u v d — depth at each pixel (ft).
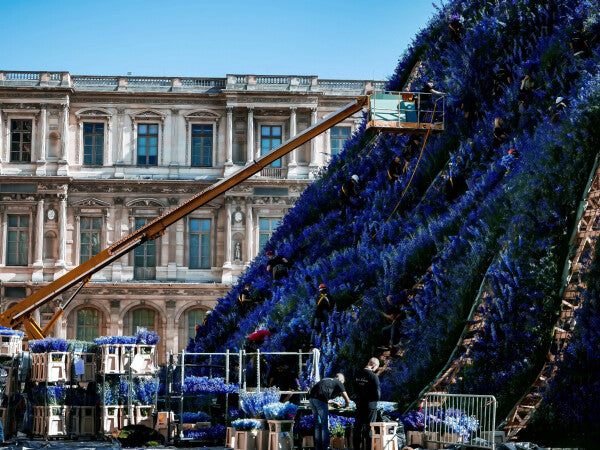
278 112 206.69
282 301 89.25
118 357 70.44
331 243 96.32
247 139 205.98
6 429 68.18
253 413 56.54
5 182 199.93
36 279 198.90
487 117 82.84
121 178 203.82
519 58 84.02
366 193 97.45
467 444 46.50
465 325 61.46
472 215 69.36
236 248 203.31
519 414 51.21
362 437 49.90
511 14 89.40
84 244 203.10
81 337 199.62
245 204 204.03
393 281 73.72
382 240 85.10
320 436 49.62
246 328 97.45
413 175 87.45
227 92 205.05
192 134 207.62
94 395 71.72
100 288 199.62
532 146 66.54
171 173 206.08
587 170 60.80
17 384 70.74
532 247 59.11
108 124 205.98
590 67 70.08
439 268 68.28
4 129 202.49
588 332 50.44
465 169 80.38
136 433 65.00
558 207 60.08
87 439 70.13
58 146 203.31
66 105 203.41
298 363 73.56
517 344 55.26
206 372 91.20
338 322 74.95
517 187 64.95
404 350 65.77
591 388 48.67
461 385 55.57
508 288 56.75
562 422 48.67
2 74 203.72
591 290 52.42
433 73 96.27
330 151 207.82
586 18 76.64
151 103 206.90
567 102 68.33
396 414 52.85
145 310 202.18
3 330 73.51
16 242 200.85
